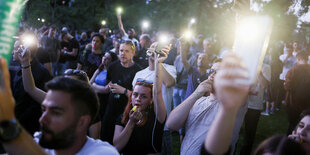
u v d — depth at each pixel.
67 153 1.41
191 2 11.34
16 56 3.10
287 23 5.07
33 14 7.64
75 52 7.71
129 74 3.96
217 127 0.98
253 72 0.83
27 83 2.58
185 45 5.35
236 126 2.19
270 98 7.32
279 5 4.25
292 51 7.32
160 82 2.58
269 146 1.27
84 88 1.38
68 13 14.63
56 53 7.32
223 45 6.74
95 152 1.41
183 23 11.84
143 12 14.10
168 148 3.27
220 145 0.99
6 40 0.89
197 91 2.34
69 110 1.30
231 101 0.86
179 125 2.36
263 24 0.87
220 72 0.84
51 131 1.29
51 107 1.29
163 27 12.45
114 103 3.74
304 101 4.07
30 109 3.07
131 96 2.71
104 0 16.19
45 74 3.23
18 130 1.10
